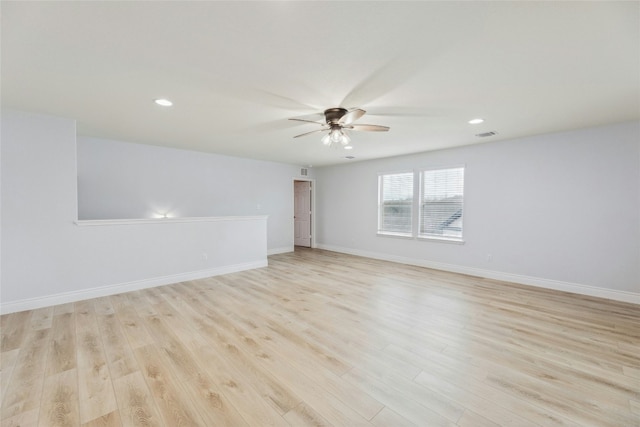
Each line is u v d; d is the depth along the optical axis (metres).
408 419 1.63
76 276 3.56
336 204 7.36
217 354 2.32
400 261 5.97
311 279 4.64
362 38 1.71
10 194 3.12
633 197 3.45
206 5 1.42
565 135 3.89
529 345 2.47
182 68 2.11
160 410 1.69
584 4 1.41
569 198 3.89
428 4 1.41
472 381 1.98
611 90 2.48
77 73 2.19
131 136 4.34
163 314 3.15
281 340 2.56
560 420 1.62
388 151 5.39
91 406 1.71
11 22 1.55
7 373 2.03
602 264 3.68
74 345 2.44
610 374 2.05
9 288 3.14
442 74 2.19
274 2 1.39
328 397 1.82
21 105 2.94
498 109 2.96
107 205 4.68
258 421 1.62
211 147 5.18
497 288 4.11
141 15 1.50
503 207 4.49
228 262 5.09
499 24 1.58
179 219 4.47
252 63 2.03
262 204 6.79
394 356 2.30
